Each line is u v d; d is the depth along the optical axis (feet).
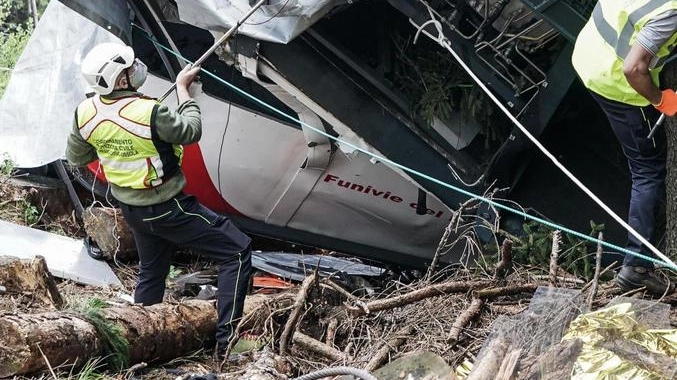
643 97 13.11
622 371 10.45
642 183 14.53
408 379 11.06
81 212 24.93
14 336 12.90
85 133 15.88
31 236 22.25
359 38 19.26
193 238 16.20
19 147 23.95
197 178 21.91
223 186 22.08
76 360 13.60
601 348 10.91
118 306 15.53
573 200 18.92
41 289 16.31
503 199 18.43
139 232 16.61
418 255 23.25
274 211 22.65
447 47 17.02
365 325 15.81
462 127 19.13
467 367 12.50
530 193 19.02
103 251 22.24
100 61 15.38
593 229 17.12
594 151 18.89
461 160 19.17
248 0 18.10
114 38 23.38
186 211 16.05
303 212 22.68
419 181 19.48
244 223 22.98
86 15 17.90
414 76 19.20
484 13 16.84
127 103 15.56
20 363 12.90
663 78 14.93
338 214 22.76
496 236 18.81
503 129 18.95
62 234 23.97
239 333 16.19
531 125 17.33
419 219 22.59
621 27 13.52
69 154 16.53
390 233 22.98
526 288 15.67
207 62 21.44
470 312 14.83
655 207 14.44
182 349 15.85
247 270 16.31
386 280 23.49
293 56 18.57
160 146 15.69
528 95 17.44
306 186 22.08
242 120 21.52
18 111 24.16
